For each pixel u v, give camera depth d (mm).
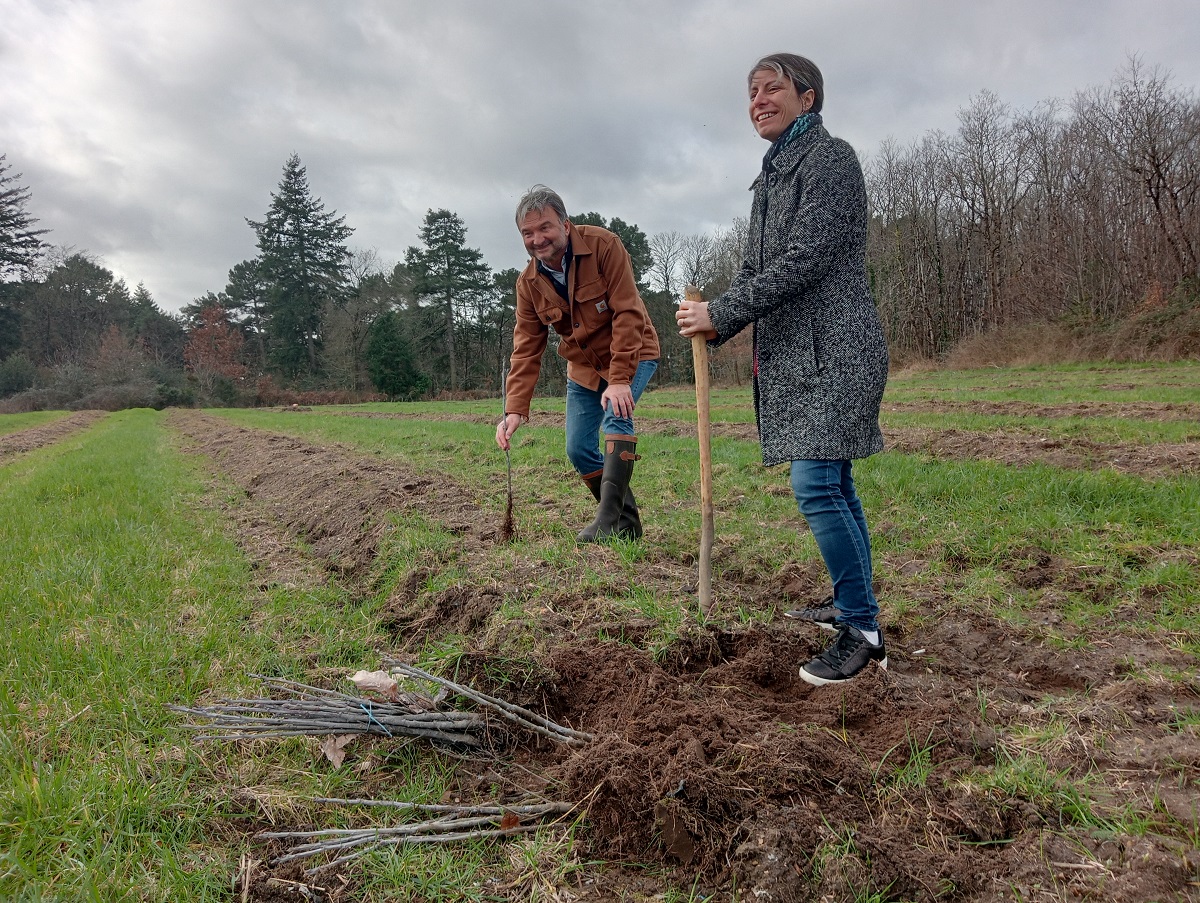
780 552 4277
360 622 3695
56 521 5914
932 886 1691
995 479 5422
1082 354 26656
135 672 2924
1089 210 33281
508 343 63844
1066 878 1657
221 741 2453
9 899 1716
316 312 69875
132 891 1781
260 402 56906
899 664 2918
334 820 2117
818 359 2600
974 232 39406
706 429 3010
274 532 6012
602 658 2826
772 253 2705
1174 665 2693
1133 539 4004
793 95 2703
